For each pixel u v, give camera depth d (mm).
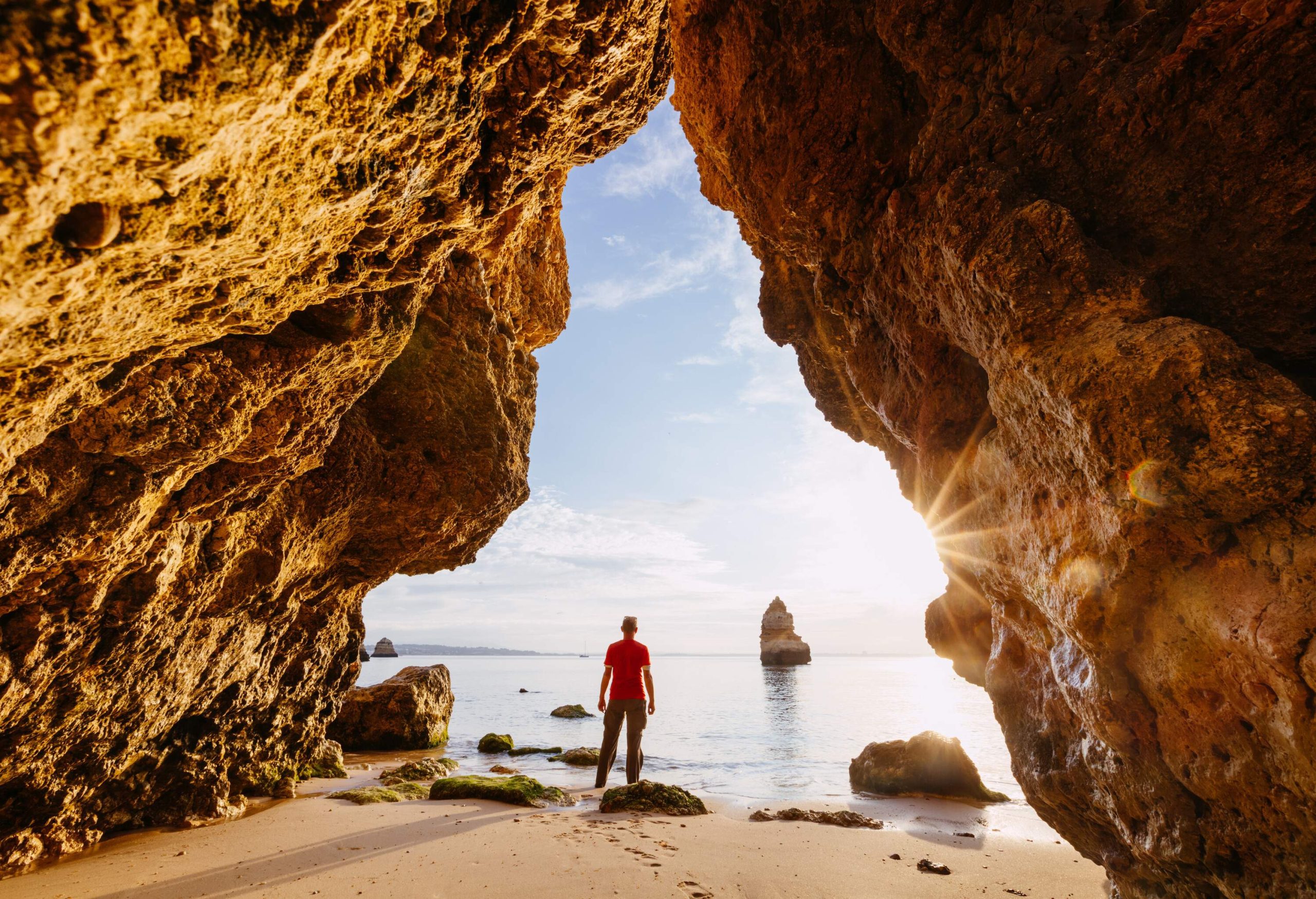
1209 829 3135
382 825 5781
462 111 3117
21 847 4539
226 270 2514
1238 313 3352
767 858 4887
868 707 23953
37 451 3096
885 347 5988
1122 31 3689
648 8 4051
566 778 9438
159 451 3490
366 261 3516
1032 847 5508
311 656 7566
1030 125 3924
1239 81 3164
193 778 6078
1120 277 3330
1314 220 3135
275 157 2207
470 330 7066
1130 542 3094
